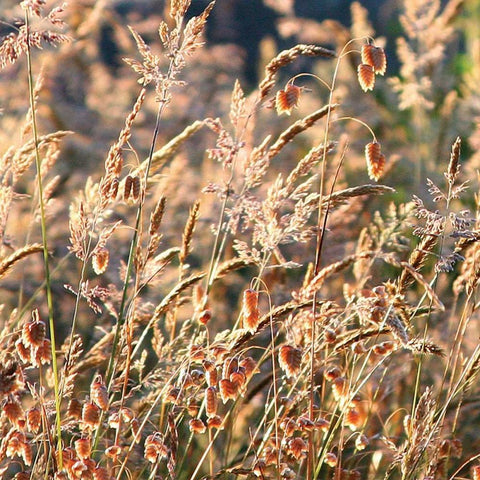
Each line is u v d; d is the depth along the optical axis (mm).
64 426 4520
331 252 7539
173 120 12523
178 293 4695
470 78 12539
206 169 9484
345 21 25875
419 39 11461
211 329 7844
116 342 4711
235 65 15188
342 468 5320
